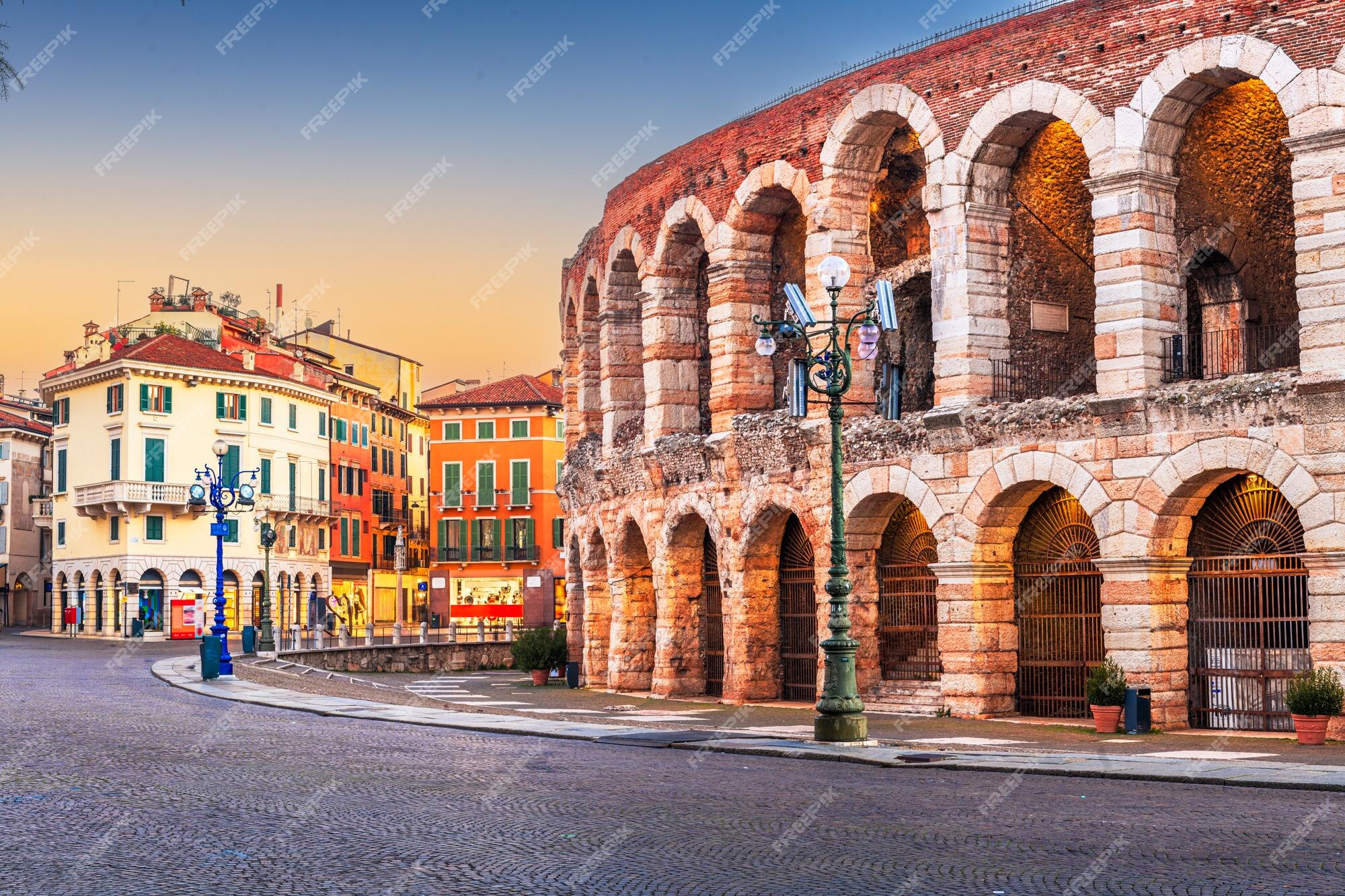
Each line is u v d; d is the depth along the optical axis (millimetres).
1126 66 34312
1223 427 32469
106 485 93062
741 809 20078
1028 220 38469
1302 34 31391
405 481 121562
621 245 50844
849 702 29688
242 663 58469
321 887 14875
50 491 119000
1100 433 34531
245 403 97562
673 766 25344
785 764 26297
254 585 97625
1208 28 32906
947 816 19500
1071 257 39188
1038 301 38594
